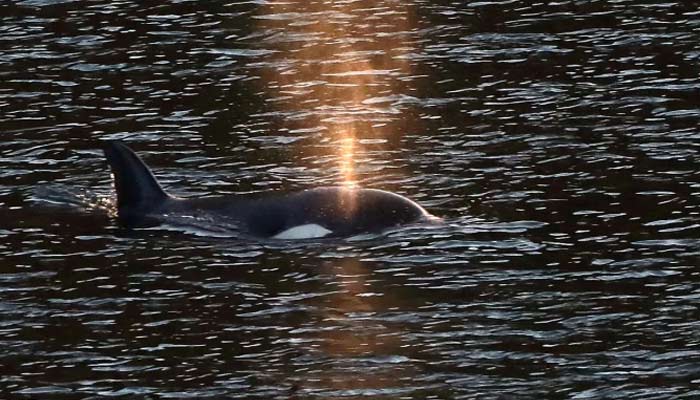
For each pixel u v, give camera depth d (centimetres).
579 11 10169
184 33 9900
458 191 7031
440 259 6209
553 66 9031
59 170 7456
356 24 10112
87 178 7344
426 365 5288
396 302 5819
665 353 5322
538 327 5566
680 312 5650
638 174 7144
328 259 6241
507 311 5712
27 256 6353
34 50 9550
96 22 10138
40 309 5822
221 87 8838
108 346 5494
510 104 8362
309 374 5234
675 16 9956
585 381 5128
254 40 9769
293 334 5562
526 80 8788
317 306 5800
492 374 5203
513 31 9781
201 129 8100
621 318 5622
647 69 8875
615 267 6091
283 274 6103
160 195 6788
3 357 5412
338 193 6681
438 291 5906
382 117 8250
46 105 8525
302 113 8350
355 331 5578
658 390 5047
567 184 7056
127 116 8319
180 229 6569
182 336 5566
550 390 5069
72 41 9725
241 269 6166
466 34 9775
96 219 6769
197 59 9369
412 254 6262
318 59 9356
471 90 8669
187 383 5188
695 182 6994
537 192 6969
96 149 7775
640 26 9762
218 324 5662
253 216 6581
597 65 9000
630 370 5200
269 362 5341
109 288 6009
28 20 10200
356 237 6444
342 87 8812
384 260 6216
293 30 9975
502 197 6919
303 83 8888
